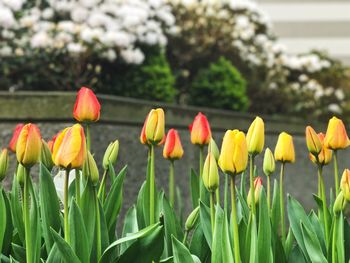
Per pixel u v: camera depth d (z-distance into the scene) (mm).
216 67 3709
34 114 2273
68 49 2830
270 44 4324
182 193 2730
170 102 3174
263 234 943
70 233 919
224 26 3934
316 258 967
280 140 1078
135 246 959
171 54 3715
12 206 1066
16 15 3092
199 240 1050
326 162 1080
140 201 1097
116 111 2385
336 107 4617
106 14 3096
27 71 2854
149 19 3412
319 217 1095
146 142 1080
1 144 2291
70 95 2246
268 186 1078
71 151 899
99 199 1073
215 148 1099
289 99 4355
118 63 3006
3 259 979
